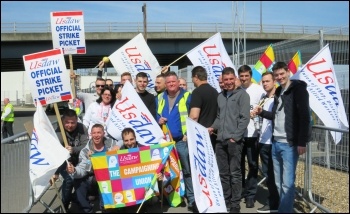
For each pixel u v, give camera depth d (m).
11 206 5.18
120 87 7.29
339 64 7.84
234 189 5.78
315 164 6.84
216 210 5.36
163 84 6.73
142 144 6.29
